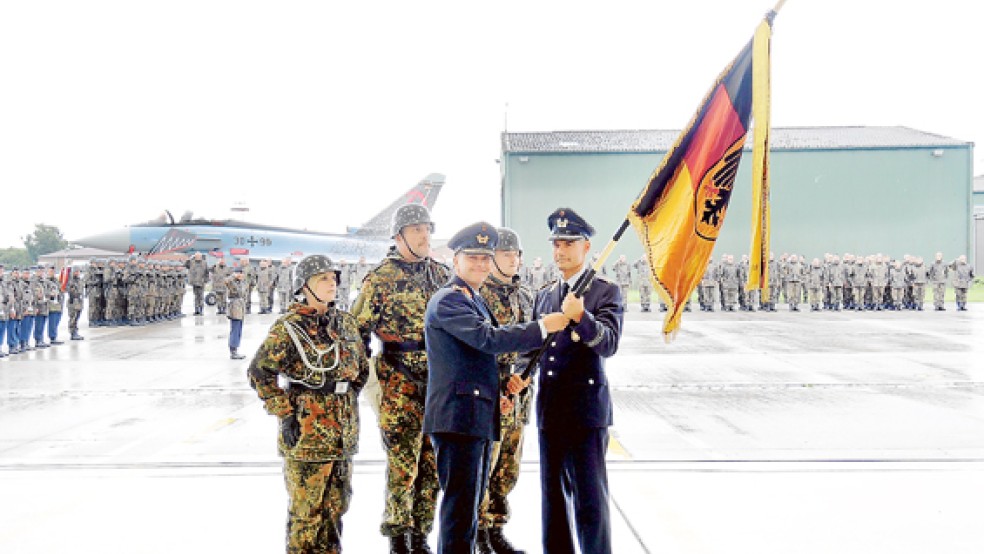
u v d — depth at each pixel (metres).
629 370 11.56
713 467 5.80
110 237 35.47
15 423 7.86
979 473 5.58
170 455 6.36
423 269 4.34
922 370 11.42
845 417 7.91
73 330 17.44
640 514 4.68
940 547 4.09
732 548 4.09
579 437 3.52
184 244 35.34
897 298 25.75
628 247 36.50
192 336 18.06
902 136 39.44
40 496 5.14
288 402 3.59
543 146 38.12
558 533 3.61
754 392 9.58
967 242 36.97
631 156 36.44
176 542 4.25
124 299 21.86
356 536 4.42
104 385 10.50
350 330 3.80
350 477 3.78
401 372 4.10
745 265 25.97
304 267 3.66
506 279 4.73
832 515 4.64
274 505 4.93
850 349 14.30
